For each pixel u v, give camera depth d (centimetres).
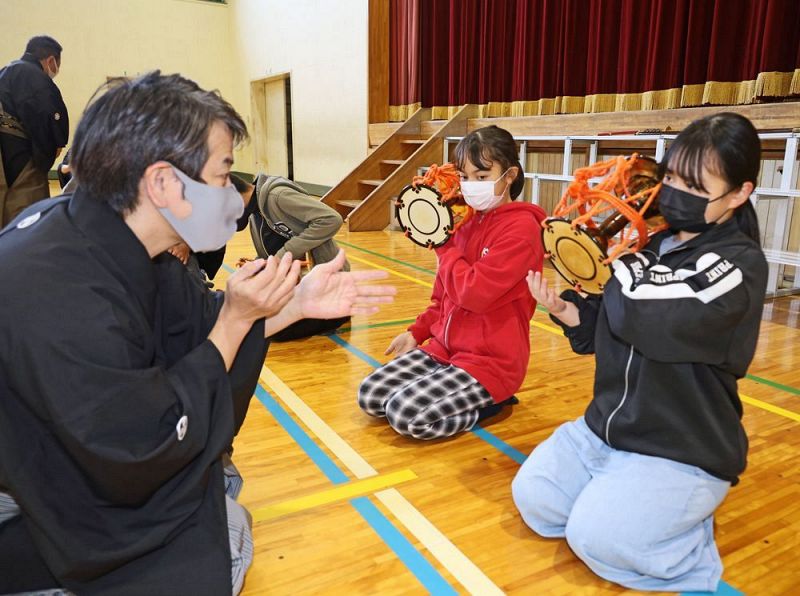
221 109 98
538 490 148
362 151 866
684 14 454
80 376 86
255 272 110
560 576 139
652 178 128
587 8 541
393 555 145
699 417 128
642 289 121
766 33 389
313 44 946
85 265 93
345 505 166
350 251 555
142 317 98
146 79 95
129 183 94
